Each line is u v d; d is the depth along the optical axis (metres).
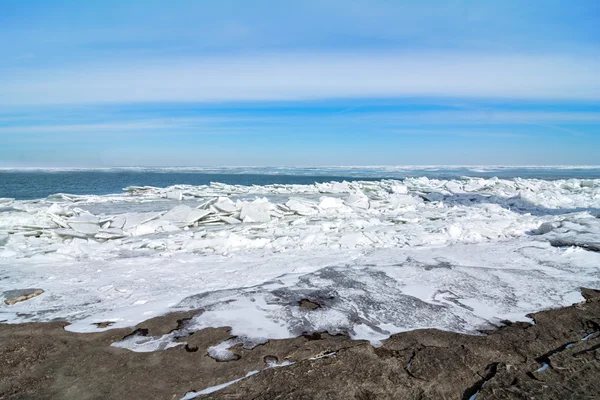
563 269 6.66
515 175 63.94
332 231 10.64
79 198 21.91
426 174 77.44
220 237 9.82
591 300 5.23
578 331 4.36
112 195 25.17
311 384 3.31
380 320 4.70
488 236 9.54
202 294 5.66
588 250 7.63
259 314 4.88
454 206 15.88
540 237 9.05
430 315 4.83
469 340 4.12
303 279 6.34
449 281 6.12
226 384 3.35
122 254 8.48
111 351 3.95
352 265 7.18
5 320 4.82
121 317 4.82
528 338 4.17
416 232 10.14
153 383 3.39
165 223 12.07
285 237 9.57
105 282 6.33
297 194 26.05
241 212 13.93
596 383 3.31
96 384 3.40
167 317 4.79
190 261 7.70
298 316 4.81
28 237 10.15
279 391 3.21
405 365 3.67
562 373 3.49
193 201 21.77
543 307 5.04
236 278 6.48
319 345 4.02
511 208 16.28
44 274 6.82
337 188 27.69
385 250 8.34
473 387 3.39
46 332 4.38
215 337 4.22
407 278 6.30
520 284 5.92
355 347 3.93
